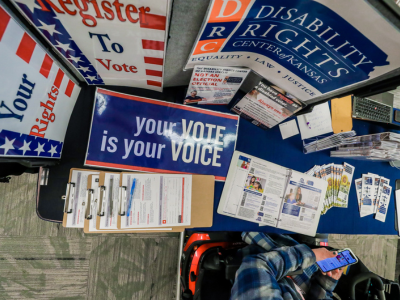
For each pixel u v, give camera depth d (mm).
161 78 763
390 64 452
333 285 1035
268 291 706
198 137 928
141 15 446
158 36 515
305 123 997
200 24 494
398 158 968
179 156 915
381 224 1089
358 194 1064
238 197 948
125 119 876
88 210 803
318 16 400
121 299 1365
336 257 1017
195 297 996
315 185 1003
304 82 621
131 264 1386
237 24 443
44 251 1317
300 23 429
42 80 595
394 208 1111
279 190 976
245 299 704
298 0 375
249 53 570
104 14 453
